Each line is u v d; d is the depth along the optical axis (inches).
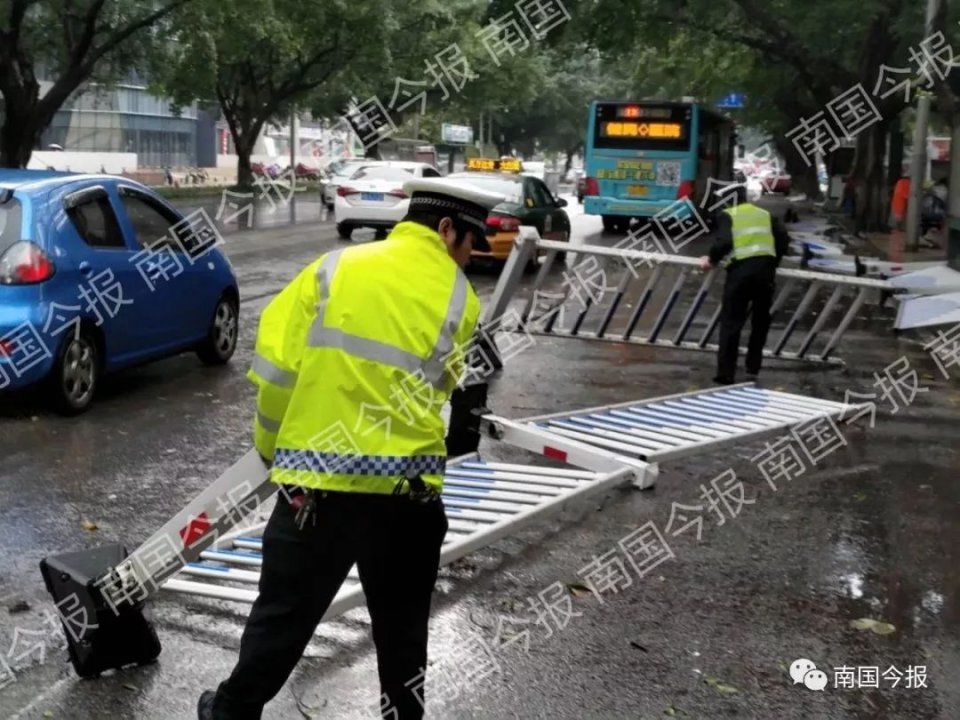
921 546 239.0
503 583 212.8
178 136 2704.2
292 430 128.0
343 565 129.8
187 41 1083.9
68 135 2308.1
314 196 1763.0
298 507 127.1
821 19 873.5
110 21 1039.0
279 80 1599.4
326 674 171.6
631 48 974.4
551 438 287.3
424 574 134.7
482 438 315.6
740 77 1288.1
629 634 191.3
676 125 1049.5
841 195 1534.2
